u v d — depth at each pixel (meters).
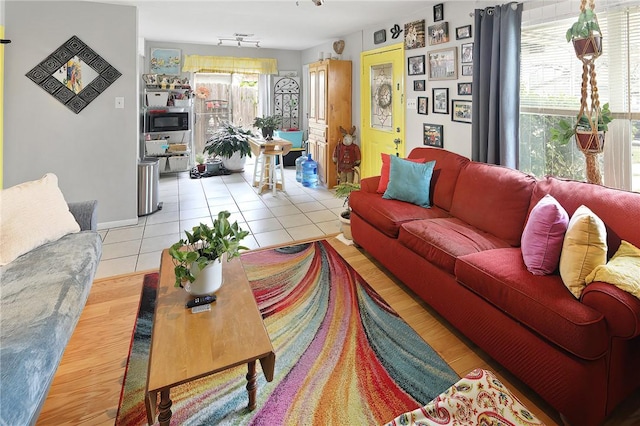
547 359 1.55
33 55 3.46
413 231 2.42
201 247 1.83
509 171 2.48
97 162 3.82
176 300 1.68
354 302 2.49
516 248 2.15
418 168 3.04
